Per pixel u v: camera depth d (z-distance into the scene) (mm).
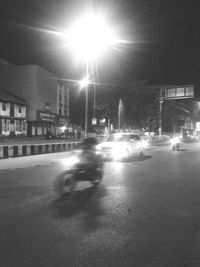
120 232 5988
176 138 32625
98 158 10734
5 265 4520
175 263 4621
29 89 53594
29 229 6125
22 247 5199
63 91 66938
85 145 10578
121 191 10000
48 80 57844
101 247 5219
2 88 53625
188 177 13117
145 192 9867
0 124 45938
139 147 22609
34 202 8359
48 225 6383
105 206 8000
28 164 17953
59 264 4559
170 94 57312
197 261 4699
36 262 4625
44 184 11078
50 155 24578
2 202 8328
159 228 6250
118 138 21656
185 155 25344
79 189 10273
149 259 4754
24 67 53938
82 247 5215
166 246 5289
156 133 63250
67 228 6195
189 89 56156
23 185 10867
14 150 23562
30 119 53281
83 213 7309
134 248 5191
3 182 11500
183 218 6969
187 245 5344
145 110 53062
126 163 18766
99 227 6281
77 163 10148
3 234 5836
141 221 6719
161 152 29312
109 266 4504
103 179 12406
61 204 8148
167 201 8625
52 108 59250
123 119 50062
